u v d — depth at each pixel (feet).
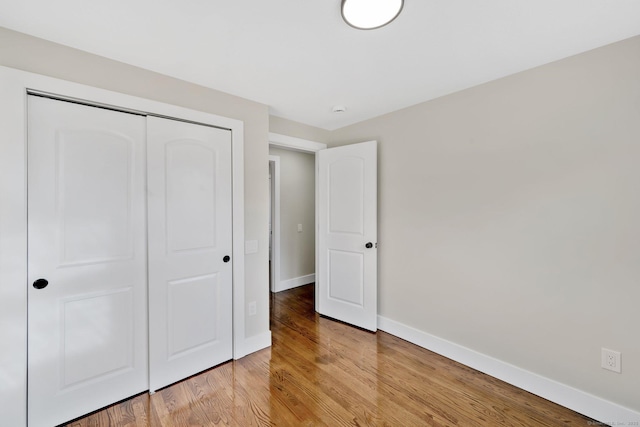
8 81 4.53
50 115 4.98
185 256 6.52
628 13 4.27
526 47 5.23
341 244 9.84
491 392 6.08
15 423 4.61
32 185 4.82
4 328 4.53
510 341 6.39
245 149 7.58
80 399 5.30
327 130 10.75
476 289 6.95
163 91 6.18
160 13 4.25
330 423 5.21
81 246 5.28
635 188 4.91
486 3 4.04
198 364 6.75
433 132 7.73
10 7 4.05
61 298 5.09
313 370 6.91
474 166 6.93
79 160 5.25
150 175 6.02
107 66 5.49
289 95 7.41
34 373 4.87
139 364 5.98
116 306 5.69
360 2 3.98
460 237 7.23
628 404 4.99
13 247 4.58
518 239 6.25
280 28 4.64
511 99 6.30
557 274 5.74
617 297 5.09
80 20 4.40
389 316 8.98
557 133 5.70
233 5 4.08
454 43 5.09
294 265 14.19
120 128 5.70
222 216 7.12
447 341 7.51
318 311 10.68
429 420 5.28
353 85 6.84
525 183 6.13
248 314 7.68
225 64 5.81
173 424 5.18
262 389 6.18
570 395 5.56
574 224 5.53
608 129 5.14
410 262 8.36
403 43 5.09
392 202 8.81
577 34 4.83
